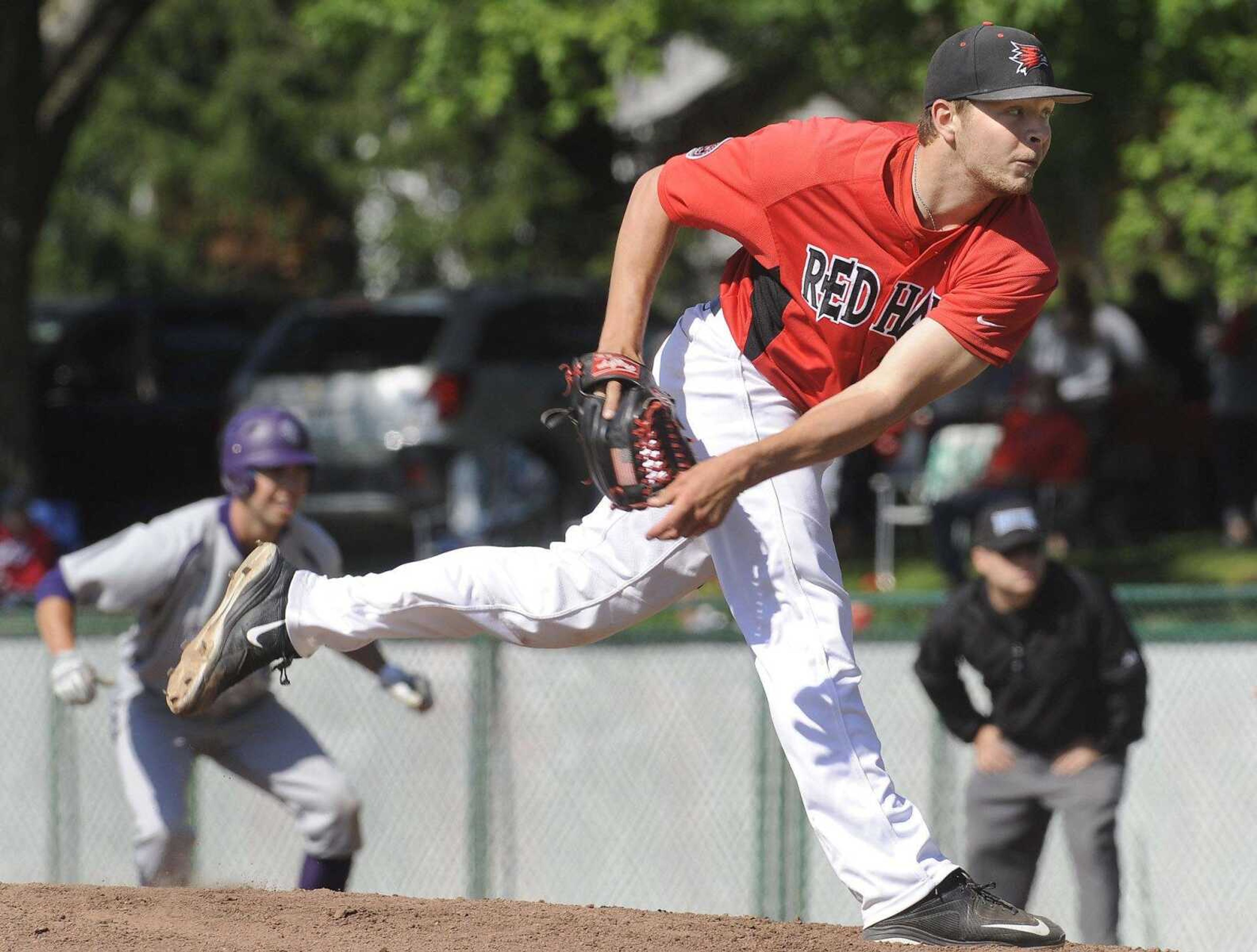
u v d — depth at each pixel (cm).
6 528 3894
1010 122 1172
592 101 4619
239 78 8338
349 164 8512
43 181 4656
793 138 1256
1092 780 2320
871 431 1192
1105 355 4675
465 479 4522
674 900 2928
